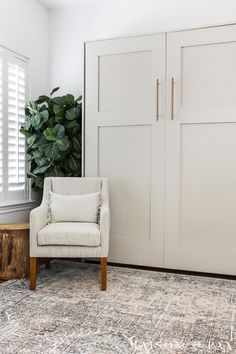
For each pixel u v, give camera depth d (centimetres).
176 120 297
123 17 363
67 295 244
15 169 346
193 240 296
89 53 324
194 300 236
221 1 329
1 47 318
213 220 290
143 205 310
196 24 337
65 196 298
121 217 317
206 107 288
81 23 381
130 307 223
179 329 193
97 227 268
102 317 207
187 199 297
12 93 339
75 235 251
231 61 282
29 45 361
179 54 295
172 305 227
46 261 309
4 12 321
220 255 288
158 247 305
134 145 312
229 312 216
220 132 287
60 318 205
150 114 305
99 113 321
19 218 348
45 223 277
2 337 182
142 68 307
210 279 282
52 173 343
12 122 339
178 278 284
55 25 391
